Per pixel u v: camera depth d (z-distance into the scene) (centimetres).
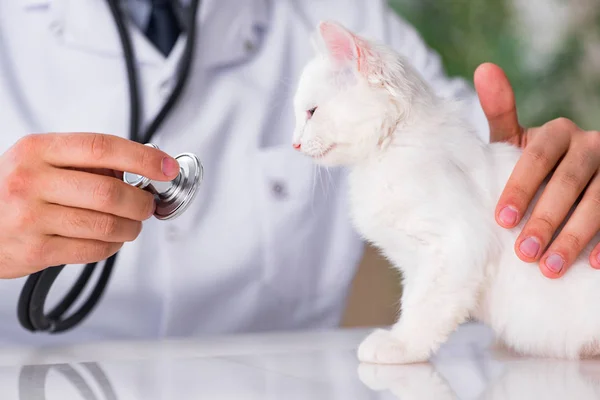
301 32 162
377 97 98
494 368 81
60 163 83
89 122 139
